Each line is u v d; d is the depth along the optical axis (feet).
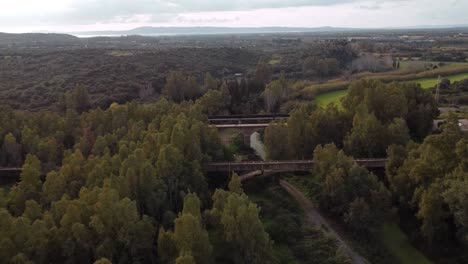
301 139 369.71
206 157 329.52
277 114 515.50
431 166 260.42
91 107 543.80
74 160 291.99
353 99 404.57
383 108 398.42
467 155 246.27
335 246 252.62
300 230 269.23
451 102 521.65
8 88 609.42
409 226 269.03
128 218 211.61
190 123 369.09
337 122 382.01
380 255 247.70
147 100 600.80
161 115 419.13
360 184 272.31
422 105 409.69
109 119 410.31
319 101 556.10
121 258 205.67
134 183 253.85
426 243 251.19
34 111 527.81
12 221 197.36
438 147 262.47
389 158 299.58
